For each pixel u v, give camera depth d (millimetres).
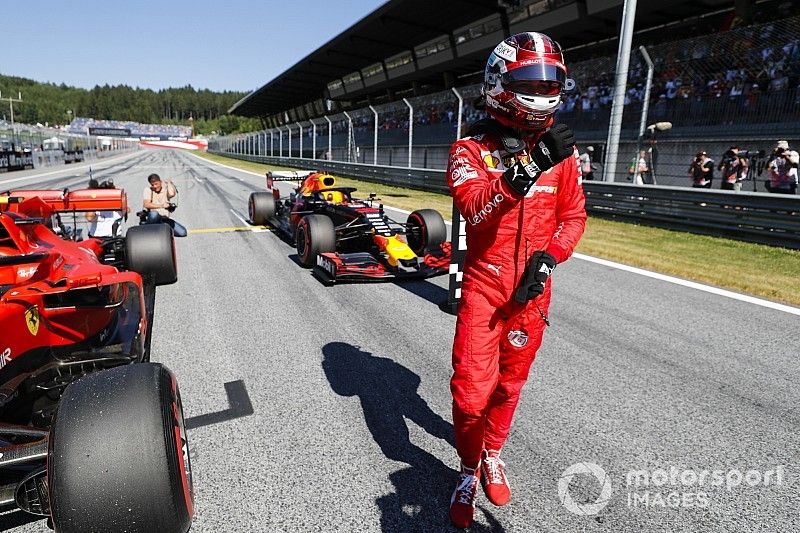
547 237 1934
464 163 1834
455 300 4617
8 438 2123
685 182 12719
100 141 80625
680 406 3018
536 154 1510
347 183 20656
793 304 4992
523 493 2279
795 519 2137
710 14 17047
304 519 2102
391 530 2051
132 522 1643
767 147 11234
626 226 9469
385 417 2893
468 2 20500
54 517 1622
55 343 2562
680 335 4148
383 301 5074
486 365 1972
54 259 2561
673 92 14016
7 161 29016
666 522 2109
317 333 4168
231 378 3344
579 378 3359
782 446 2641
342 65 33750
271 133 40250
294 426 2785
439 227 6395
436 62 27141
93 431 1638
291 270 6363
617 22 18453
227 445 2602
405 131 26297
